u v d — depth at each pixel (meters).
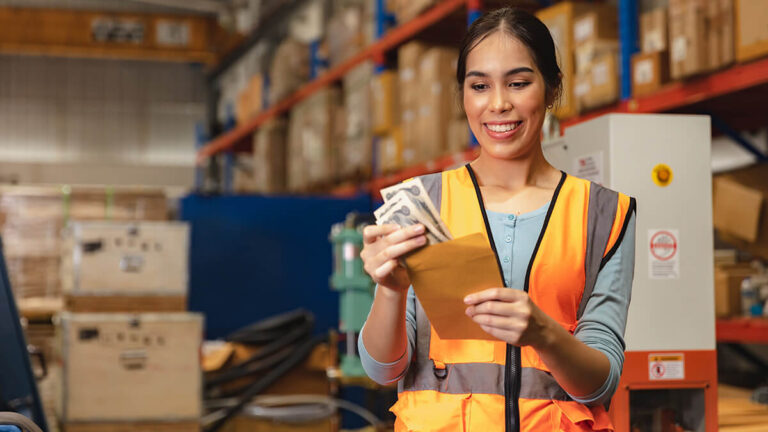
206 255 5.70
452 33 5.61
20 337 2.19
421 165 5.30
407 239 1.09
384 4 6.12
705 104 3.75
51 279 5.35
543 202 1.29
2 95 13.12
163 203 5.65
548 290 1.25
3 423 1.81
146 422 3.89
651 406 2.16
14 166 12.84
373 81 6.07
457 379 1.26
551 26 4.18
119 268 4.08
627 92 3.73
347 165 6.62
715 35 3.17
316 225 5.87
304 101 7.56
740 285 3.65
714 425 2.12
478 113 1.27
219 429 4.22
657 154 2.13
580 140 2.24
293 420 4.28
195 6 11.08
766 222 3.47
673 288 2.12
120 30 10.70
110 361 3.88
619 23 3.80
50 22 10.48
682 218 2.13
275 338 4.58
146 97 13.66
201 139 12.80
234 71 11.41
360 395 5.42
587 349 1.15
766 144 4.58
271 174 8.42
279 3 9.28
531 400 1.23
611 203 1.29
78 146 13.35
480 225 1.28
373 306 1.23
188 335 3.97
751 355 4.19
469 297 1.09
